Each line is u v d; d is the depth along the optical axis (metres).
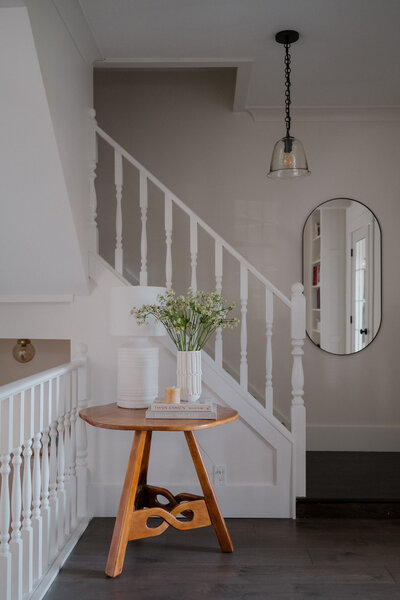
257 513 3.13
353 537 2.85
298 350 3.16
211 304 2.68
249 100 4.04
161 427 2.40
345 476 3.58
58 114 2.60
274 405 4.22
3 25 2.19
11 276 3.12
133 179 4.22
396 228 4.26
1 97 2.39
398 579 2.40
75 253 2.99
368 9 2.77
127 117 4.23
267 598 2.23
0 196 2.73
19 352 4.05
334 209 4.27
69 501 2.81
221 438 3.15
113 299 2.79
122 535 2.43
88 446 3.15
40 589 2.24
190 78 4.25
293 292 3.18
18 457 2.15
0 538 2.04
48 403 2.51
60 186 2.70
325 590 2.30
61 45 2.66
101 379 3.18
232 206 4.25
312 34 3.02
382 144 4.27
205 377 3.14
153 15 2.82
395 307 4.26
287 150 3.08
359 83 3.73
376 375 4.27
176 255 4.22
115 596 2.24
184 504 2.61
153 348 2.83
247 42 3.12
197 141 4.24
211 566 2.51
